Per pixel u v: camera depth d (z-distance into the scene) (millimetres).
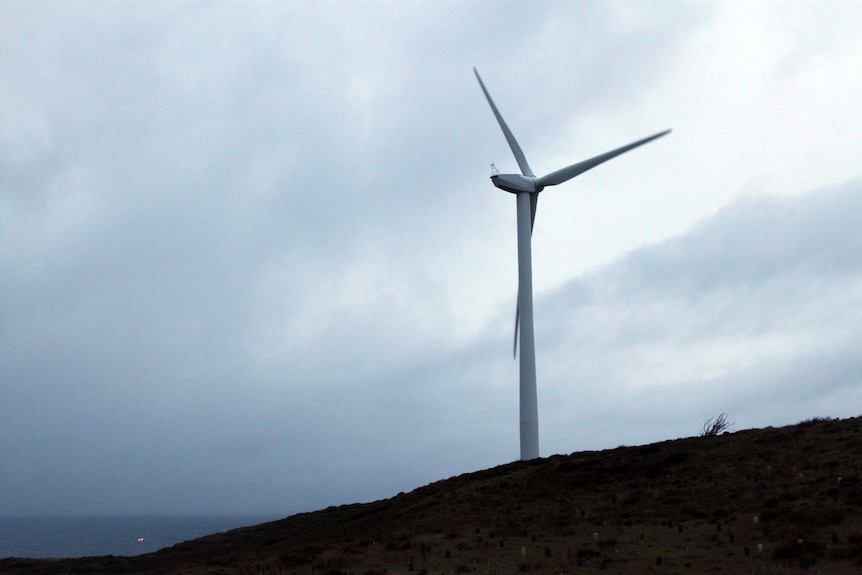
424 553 38000
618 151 74875
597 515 43406
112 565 60094
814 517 36156
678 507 42562
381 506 62281
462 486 60594
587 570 31547
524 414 71562
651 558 33062
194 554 61031
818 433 52094
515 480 57125
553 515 44750
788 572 28922
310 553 41812
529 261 75125
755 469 46969
